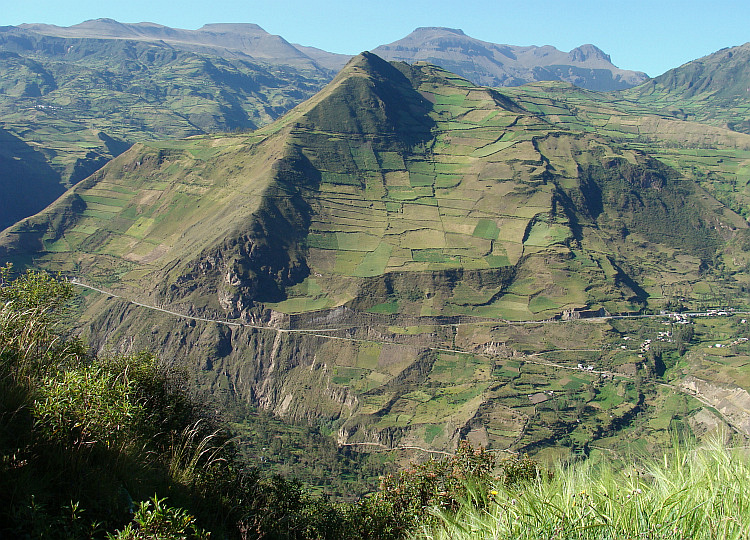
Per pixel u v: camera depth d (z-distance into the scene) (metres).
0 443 11.10
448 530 11.46
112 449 13.06
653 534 8.55
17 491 10.33
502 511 10.18
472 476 18.52
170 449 17.48
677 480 9.86
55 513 10.67
